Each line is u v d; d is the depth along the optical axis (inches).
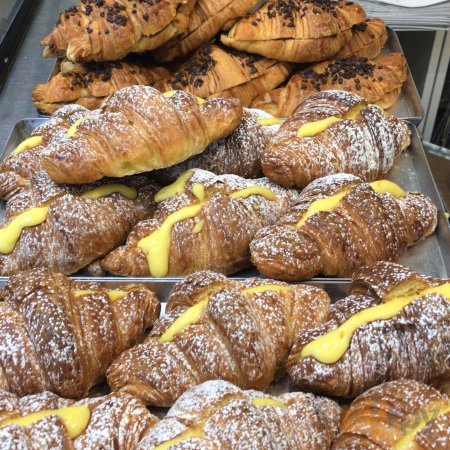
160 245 19.3
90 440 14.6
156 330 16.8
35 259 19.3
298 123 21.4
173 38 26.0
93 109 25.2
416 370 15.7
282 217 19.7
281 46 25.9
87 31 24.0
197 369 16.0
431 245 20.8
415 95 26.9
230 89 25.7
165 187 21.0
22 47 30.4
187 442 13.7
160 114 19.3
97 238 19.5
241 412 14.1
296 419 15.0
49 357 15.8
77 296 17.0
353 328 16.1
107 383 17.1
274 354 16.6
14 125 25.3
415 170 23.4
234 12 25.6
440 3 29.8
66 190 19.9
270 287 17.6
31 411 14.8
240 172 21.8
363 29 28.2
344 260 18.8
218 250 19.3
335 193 19.3
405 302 16.3
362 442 14.0
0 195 21.4
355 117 21.6
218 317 16.2
